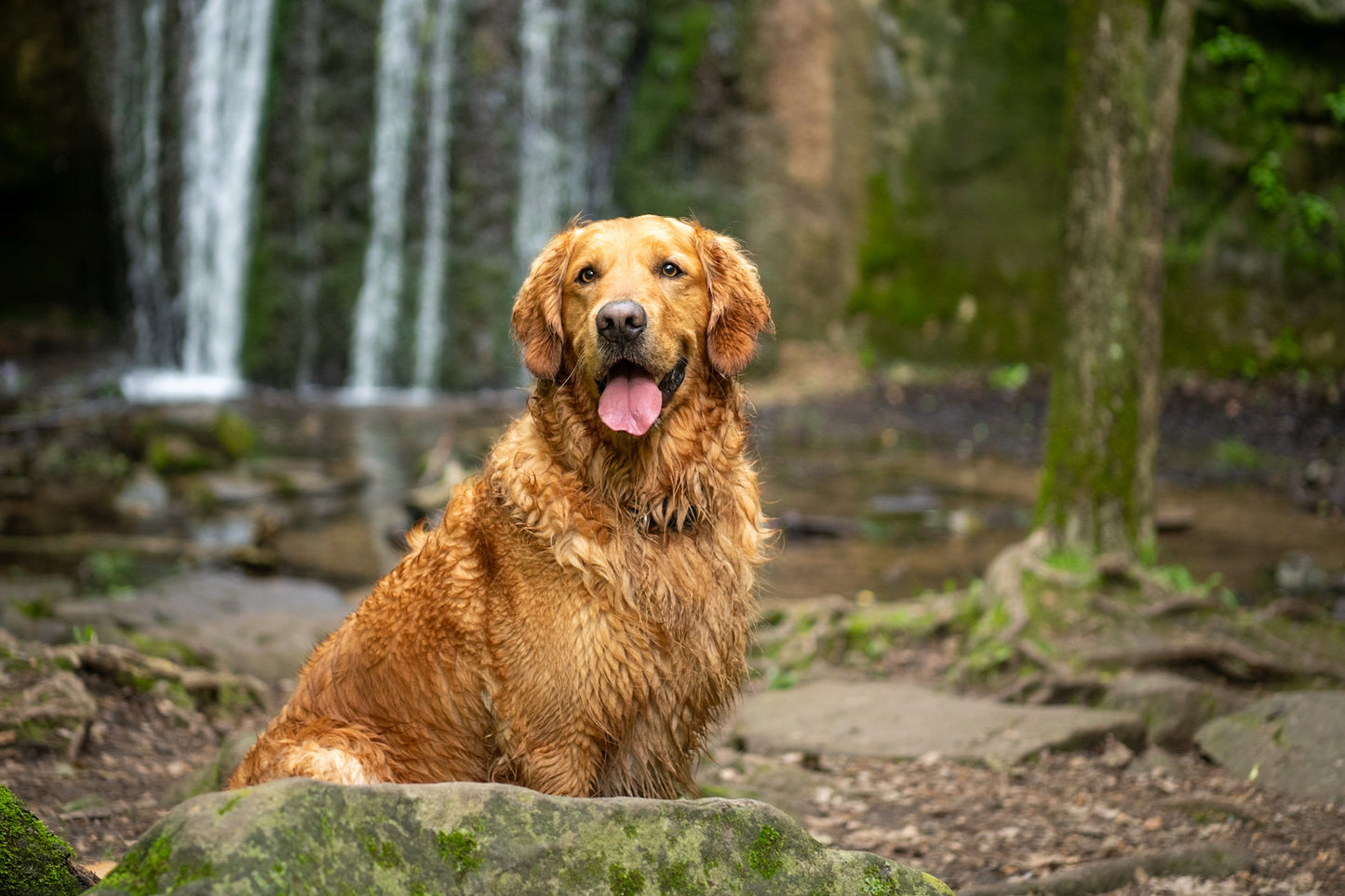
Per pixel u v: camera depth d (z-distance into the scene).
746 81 18.97
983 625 7.11
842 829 4.82
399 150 19.27
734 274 3.70
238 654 7.00
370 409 17.41
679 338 3.49
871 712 6.12
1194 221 17.44
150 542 10.59
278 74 18.89
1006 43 18.41
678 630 3.38
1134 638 6.80
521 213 19.69
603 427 3.43
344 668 3.46
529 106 19.56
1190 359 17.50
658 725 3.39
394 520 11.71
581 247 3.58
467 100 19.36
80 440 13.91
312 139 19.02
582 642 3.26
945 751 5.63
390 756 3.37
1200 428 14.77
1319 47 17.44
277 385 19.17
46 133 19.88
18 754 5.09
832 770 5.53
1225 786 5.16
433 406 17.88
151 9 19.73
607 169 20.09
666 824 2.79
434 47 19.19
